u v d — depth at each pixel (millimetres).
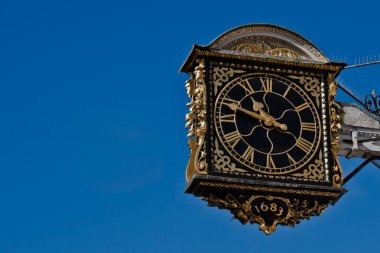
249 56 29141
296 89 29281
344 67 29719
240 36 29406
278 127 28750
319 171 28672
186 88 29016
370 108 33812
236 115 28656
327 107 29266
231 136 28438
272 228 28078
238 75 29047
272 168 28375
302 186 28281
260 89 29047
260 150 28484
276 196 28250
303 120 29031
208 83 28766
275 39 29672
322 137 29000
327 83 29531
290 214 28250
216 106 28625
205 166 28016
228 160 28203
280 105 29016
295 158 28625
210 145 28219
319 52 29703
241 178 28062
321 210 28562
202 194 28000
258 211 28109
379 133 32562
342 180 28719
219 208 28047
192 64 29141
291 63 29391
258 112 28797
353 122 32438
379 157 32500
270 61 29234
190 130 28531
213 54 28953
